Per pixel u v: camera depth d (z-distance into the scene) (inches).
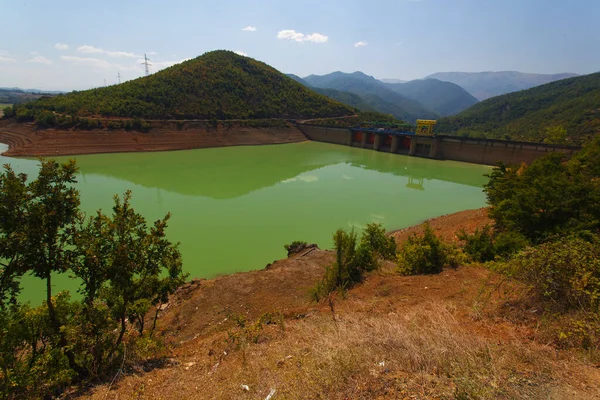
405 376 181.6
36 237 203.2
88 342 228.5
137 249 246.4
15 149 2155.5
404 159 2511.1
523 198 633.0
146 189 1451.8
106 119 2566.4
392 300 366.9
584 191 573.0
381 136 3011.8
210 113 3225.9
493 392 160.2
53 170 208.8
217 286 558.3
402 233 950.4
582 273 251.6
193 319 465.1
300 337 279.0
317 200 1323.8
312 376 194.5
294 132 3548.2
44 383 205.5
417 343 220.1
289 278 581.3
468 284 370.0
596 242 331.3
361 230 997.2
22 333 213.2
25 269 206.5
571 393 160.9
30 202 202.5
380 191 1508.4
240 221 1055.0
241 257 806.5
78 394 203.3
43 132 2257.6
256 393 188.5
